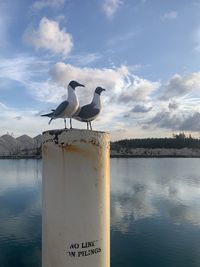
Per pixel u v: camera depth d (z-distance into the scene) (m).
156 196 18.00
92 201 1.83
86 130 1.82
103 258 1.88
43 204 1.92
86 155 1.81
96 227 1.84
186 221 12.40
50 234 1.84
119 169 34.00
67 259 1.80
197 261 8.60
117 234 10.93
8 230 11.36
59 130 1.81
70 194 1.80
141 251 9.38
